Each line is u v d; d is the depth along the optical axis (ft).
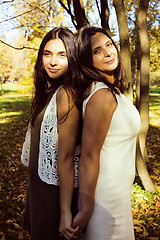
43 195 4.24
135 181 12.31
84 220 3.72
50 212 4.20
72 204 4.22
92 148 3.55
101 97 3.48
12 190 12.21
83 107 3.66
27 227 5.16
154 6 14.29
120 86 4.26
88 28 3.93
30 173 4.47
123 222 4.02
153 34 20.22
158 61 28.71
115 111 3.62
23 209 10.44
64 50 3.83
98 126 3.49
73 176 3.87
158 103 47.98
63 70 3.89
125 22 8.64
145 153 12.41
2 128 26.37
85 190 3.60
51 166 3.96
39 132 4.20
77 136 3.94
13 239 8.42
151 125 27.84
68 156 3.80
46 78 4.36
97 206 3.87
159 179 12.82
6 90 82.28
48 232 4.33
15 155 17.63
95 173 3.58
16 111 39.11
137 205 10.31
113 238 3.98
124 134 3.76
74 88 3.72
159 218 9.44
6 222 9.38
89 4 12.04
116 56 3.96
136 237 8.39
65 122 3.68
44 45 3.99
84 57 3.76
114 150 3.77
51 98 4.02
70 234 3.78
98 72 3.73
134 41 15.94
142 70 10.16
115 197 3.86
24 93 70.38
